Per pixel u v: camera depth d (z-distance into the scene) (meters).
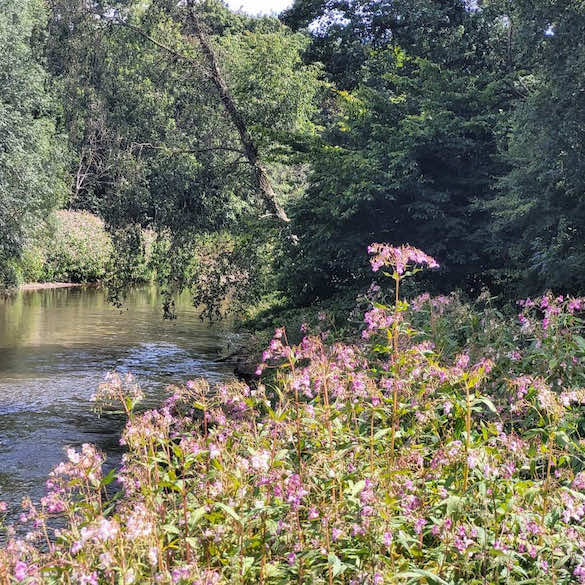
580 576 3.27
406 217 16.58
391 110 18.14
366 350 6.48
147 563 3.25
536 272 13.01
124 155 18.00
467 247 15.52
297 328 15.49
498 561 3.27
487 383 5.65
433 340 6.71
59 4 18.31
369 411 4.40
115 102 18.48
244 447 4.15
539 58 13.10
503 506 3.49
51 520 7.17
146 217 18.28
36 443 10.45
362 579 3.23
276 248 18.41
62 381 14.69
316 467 3.78
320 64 28.25
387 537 3.25
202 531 3.56
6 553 3.21
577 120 11.80
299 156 18.11
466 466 3.71
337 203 16.20
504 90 17.33
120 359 17.09
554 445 4.28
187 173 17.66
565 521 3.55
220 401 4.40
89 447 3.83
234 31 27.11
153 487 3.80
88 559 3.11
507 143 15.42
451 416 4.43
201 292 18.44
